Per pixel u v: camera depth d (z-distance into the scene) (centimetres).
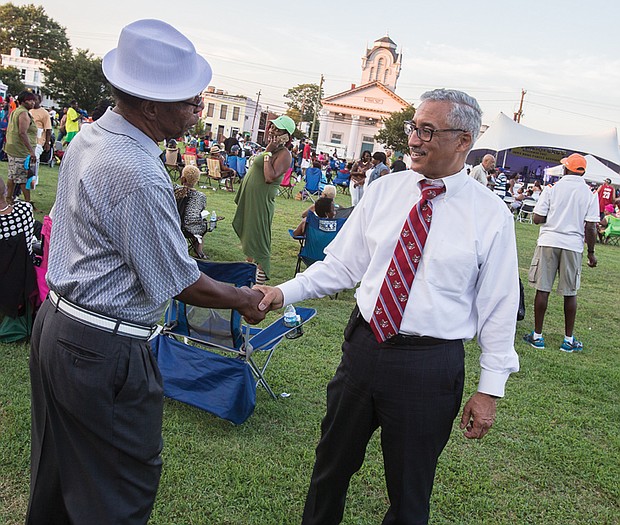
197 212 695
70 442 178
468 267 189
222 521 253
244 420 327
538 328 551
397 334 191
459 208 191
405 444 195
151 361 183
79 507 178
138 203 162
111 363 170
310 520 226
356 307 206
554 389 444
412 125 194
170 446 303
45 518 190
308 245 651
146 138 174
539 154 3350
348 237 218
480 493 294
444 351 191
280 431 331
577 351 556
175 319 353
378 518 268
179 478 276
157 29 174
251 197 564
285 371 412
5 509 245
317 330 512
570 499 299
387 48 6944
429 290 188
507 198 1930
